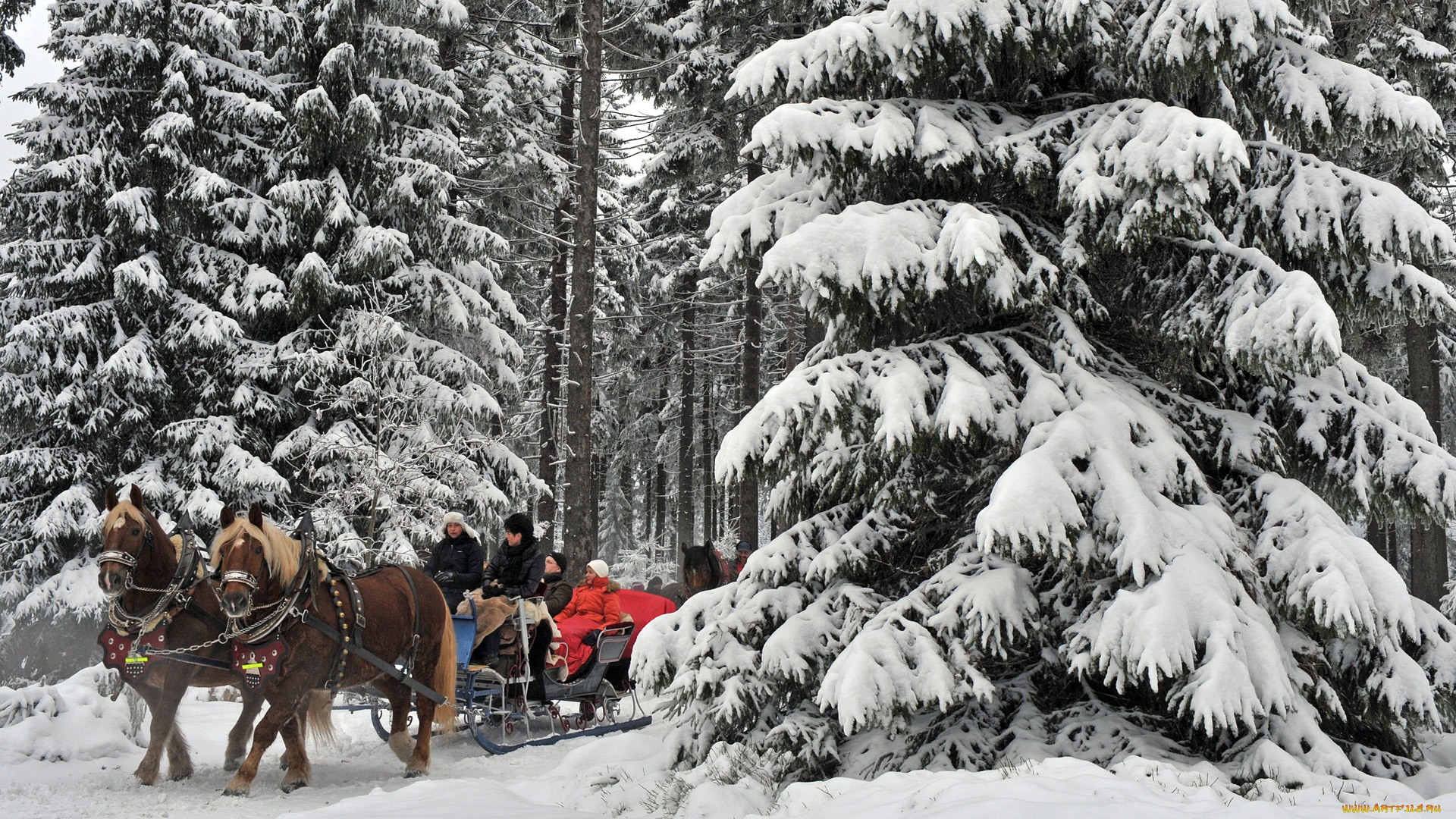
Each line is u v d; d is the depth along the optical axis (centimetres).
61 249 1495
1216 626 571
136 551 685
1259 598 614
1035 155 687
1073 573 626
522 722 1065
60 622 1452
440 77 1775
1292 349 602
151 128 1495
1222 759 606
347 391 1519
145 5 1553
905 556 737
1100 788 499
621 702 1177
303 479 1575
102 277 1505
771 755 666
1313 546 607
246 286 1548
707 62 1850
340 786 751
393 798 649
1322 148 767
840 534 732
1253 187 722
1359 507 686
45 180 1505
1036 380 679
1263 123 798
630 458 4338
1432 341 2055
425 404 1577
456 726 1006
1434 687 638
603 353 3675
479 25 2139
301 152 1620
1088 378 678
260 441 1545
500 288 1889
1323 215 677
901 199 762
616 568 3744
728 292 3091
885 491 709
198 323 1474
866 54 707
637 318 3250
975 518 714
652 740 818
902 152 691
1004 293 650
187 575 710
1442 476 639
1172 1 675
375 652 776
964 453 723
